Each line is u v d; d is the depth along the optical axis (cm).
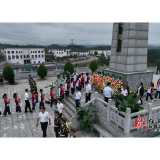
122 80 972
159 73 1994
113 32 1066
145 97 934
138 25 948
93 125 661
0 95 1241
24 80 1825
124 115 525
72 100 945
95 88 1107
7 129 705
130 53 955
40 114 605
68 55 6419
